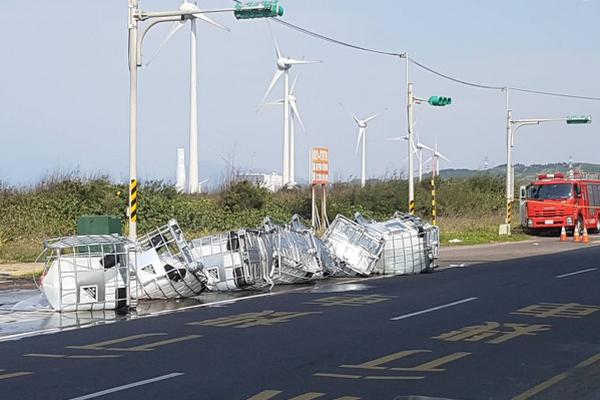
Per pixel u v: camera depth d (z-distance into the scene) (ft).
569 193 176.76
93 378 37.22
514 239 167.22
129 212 83.15
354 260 89.86
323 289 77.05
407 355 42.80
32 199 129.90
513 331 50.90
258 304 65.57
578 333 50.24
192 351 43.98
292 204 171.42
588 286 76.89
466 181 237.04
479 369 39.37
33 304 65.77
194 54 146.20
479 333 50.08
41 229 119.85
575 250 133.49
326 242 91.20
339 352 43.65
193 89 148.77
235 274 74.69
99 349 44.96
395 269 92.43
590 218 185.57
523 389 35.42
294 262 80.64
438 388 35.27
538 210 177.47
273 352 43.65
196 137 153.38
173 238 72.90
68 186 138.10
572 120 182.09
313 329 51.65
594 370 39.52
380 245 90.94
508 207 178.50
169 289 69.00
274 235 80.38
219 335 49.44
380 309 61.52
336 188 197.47
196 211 143.33
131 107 83.87
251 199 162.09
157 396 33.73
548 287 76.07
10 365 40.52
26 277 85.56
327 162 117.39
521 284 79.00
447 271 95.76
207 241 76.54
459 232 170.91
